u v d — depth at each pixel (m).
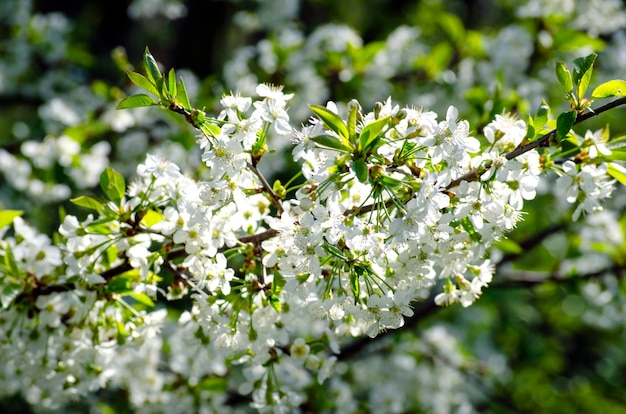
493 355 9.78
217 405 5.64
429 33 10.78
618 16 7.45
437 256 3.26
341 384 6.21
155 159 3.55
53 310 3.96
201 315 3.55
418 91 7.45
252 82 7.29
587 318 7.73
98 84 7.29
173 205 3.72
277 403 3.99
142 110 7.34
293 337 5.14
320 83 7.33
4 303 3.80
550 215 8.11
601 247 6.18
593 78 7.59
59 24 8.78
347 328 3.82
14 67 8.62
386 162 3.14
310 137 3.20
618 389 10.33
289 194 4.59
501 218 3.20
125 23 13.42
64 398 4.61
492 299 7.32
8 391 5.26
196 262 3.44
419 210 3.00
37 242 4.13
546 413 9.90
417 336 7.45
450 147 3.08
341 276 3.39
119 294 3.87
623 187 7.79
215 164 3.24
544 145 3.28
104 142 7.40
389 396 6.69
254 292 3.49
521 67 7.09
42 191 7.45
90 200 3.68
